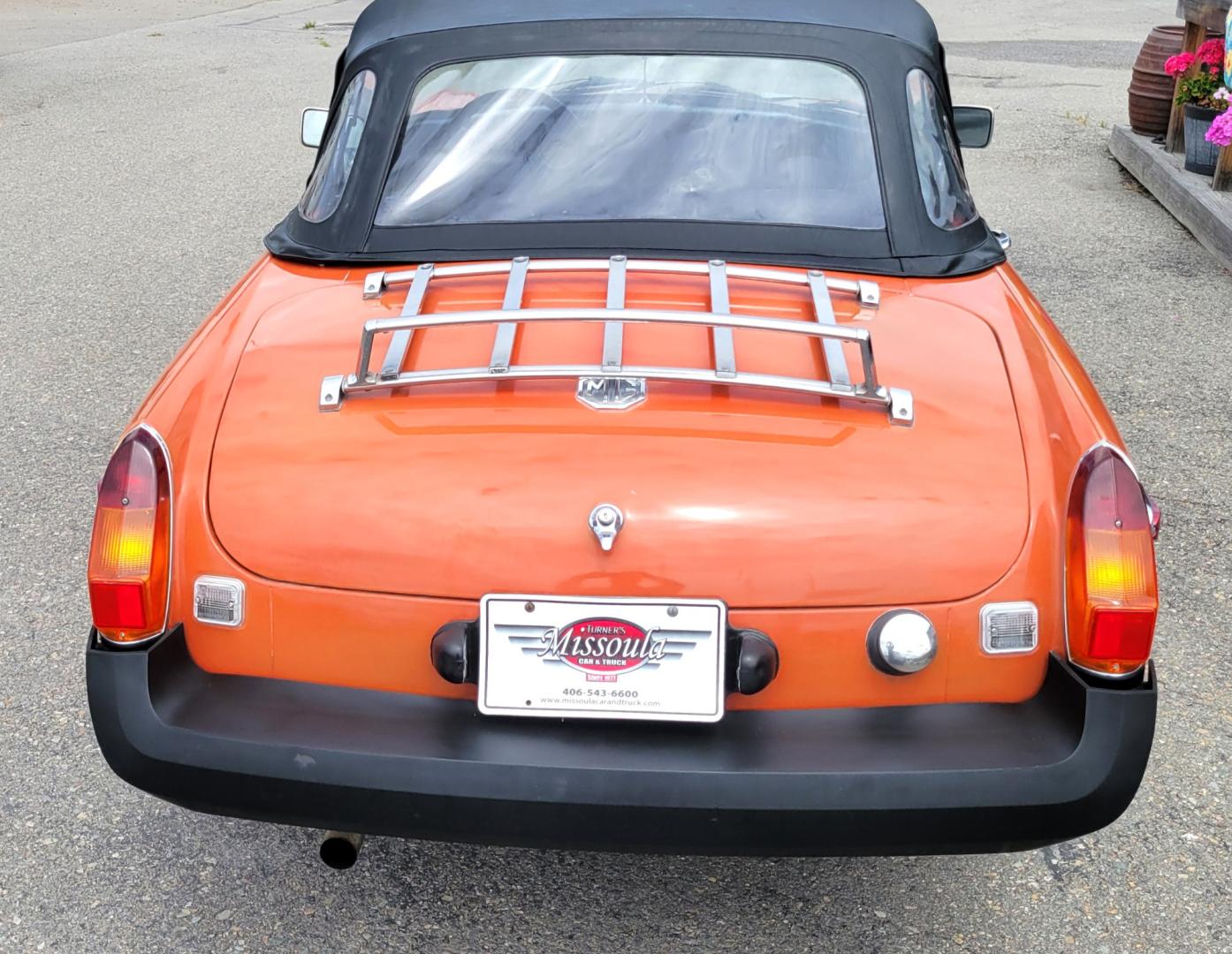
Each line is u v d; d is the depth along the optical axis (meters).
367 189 2.91
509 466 2.20
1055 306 6.66
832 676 2.18
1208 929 2.61
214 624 2.23
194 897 2.66
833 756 2.12
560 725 2.17
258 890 2.69
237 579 2.22
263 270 2.95
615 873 2.77
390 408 2.31
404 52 3.02
